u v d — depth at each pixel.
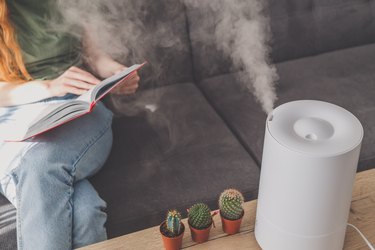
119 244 0.89
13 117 1.17
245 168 1.23
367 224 0.91
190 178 1.20
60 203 1.05
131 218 1.12
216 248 0.87
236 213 0.86
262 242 0.85
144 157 1.28
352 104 1.44
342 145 0.71
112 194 1.16
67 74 1.26
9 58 1.25
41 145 1.09
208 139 1.34
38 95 1.23
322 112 0.78
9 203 1.16
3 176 1.09
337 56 1.71
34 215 1.04
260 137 1.34
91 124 1.19
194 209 0.86
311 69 1.63
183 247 0.88
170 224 0.83
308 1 1.64
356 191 0.98
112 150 1.31
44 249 1.03
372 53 1.71
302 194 0.73
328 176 0.71
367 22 1.74
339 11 1.69
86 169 1.15
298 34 1.67
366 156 1.26
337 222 0.77
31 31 1.29
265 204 0.80
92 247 0.89
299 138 0.73
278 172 0.74
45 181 1.05
